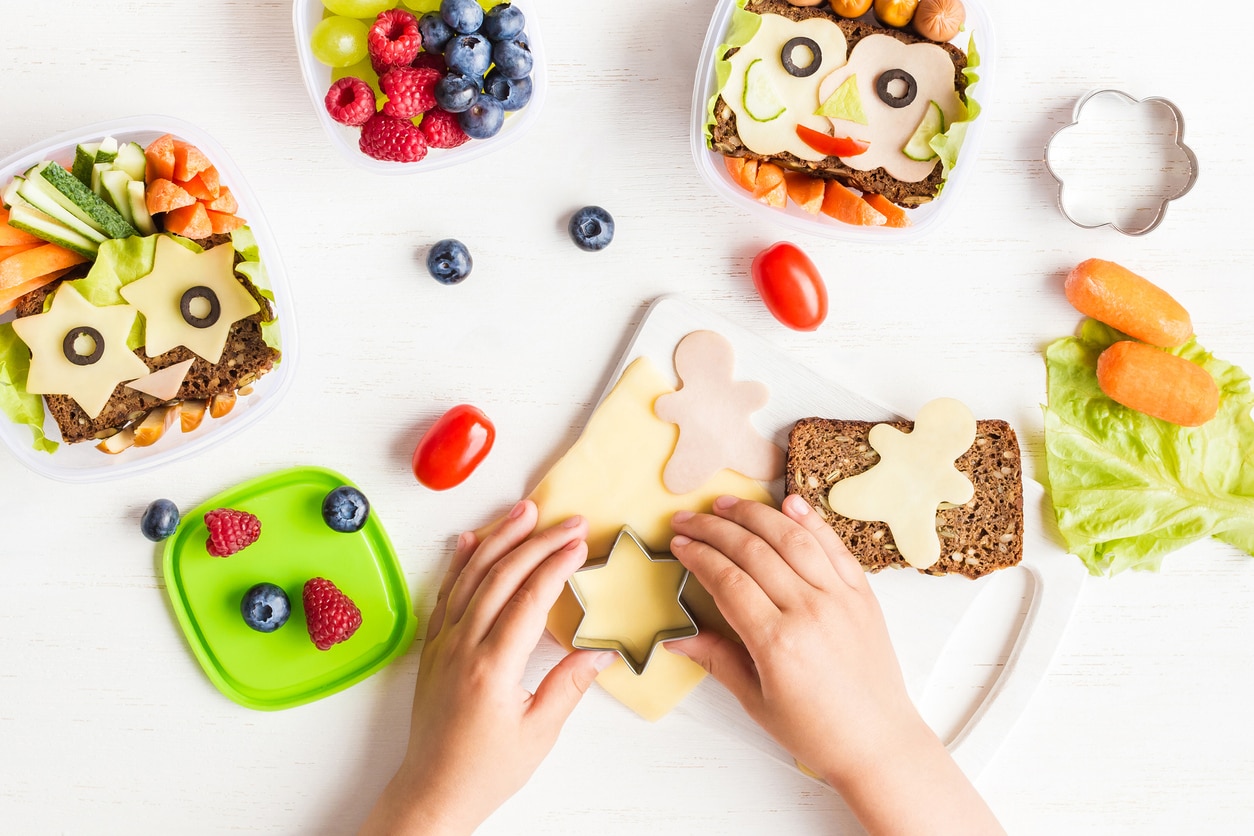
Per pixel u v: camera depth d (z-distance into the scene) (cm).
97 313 61
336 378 64
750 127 61
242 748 65
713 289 65
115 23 63
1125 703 65
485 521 65
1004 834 60
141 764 65
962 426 63
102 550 65
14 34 63
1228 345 65
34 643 65
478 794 60
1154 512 64
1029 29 64
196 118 64
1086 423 64
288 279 64
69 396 61
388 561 65
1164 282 65
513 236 64
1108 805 66
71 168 61
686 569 63
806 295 62
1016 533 63
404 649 65
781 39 61
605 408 63
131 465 61
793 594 60
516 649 60
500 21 59
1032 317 65
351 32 60
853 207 62
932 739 61
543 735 61
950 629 64
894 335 65
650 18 64
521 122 62
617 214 64
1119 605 65
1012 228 65
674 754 65
